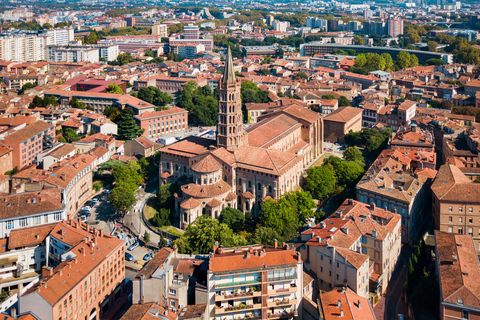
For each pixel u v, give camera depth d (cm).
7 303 18112
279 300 17788
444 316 16788
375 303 19762
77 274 17812
